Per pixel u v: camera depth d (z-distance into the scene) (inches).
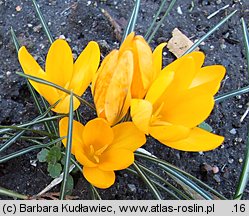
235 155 12.3
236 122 12.6
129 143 9.1
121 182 11.6
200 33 13.8
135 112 8.1
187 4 14.2
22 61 9.4
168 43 13.4
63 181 8.7
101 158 9.1
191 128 8.8
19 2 13.9
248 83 13.2
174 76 8.5
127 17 13.8
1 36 13.4
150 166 11.7
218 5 14.3
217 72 8.8
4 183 11.4
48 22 13.6
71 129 8.4
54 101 9.4
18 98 12.5
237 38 13.9
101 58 13.1
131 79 8.1
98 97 8.6
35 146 9.8
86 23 13.6
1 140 11.6
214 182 11.9
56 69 9.4
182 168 11.9
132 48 8.2
